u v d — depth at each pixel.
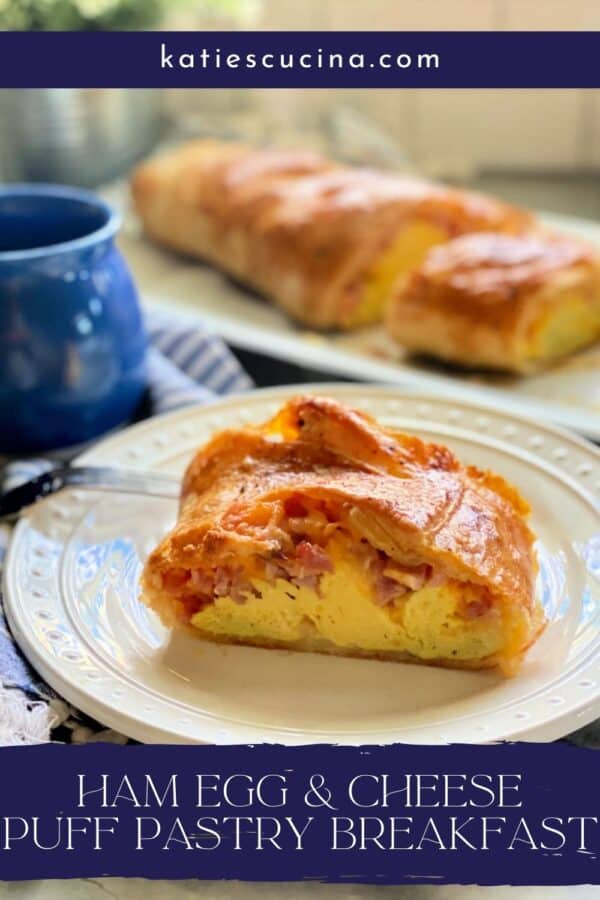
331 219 0.84
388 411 0.60
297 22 1.10
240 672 0.47
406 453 0.51
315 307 0.84
